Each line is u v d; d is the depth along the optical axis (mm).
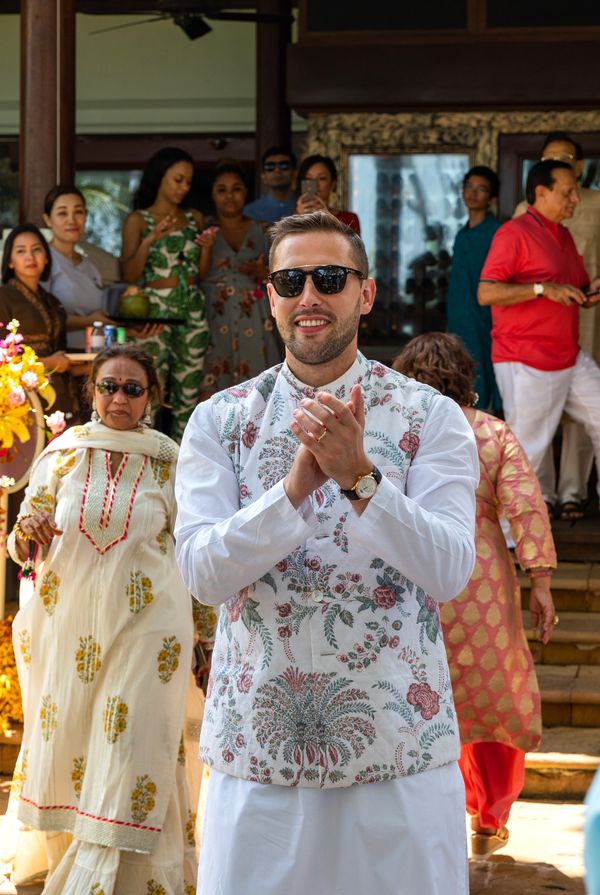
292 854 3471
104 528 5797
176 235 10625
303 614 3504
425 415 3664
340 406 3236
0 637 7859
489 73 13055
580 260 9891
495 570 5957
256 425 3699
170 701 5715
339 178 13578
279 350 11273
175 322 9883
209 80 16297
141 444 5969
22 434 7246
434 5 13102
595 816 1629
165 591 5805
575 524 10359
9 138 16594
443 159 13500
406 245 13656
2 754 7629
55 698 5805
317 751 3473
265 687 3512
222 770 3582
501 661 5895
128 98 16406
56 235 9789
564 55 12945
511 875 6191
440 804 3525
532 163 13414
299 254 3570
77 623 5785
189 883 5832
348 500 3480
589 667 8414
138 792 5570
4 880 6117
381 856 3459
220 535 3404
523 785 6789
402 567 3379
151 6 16094
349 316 3578
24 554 5992
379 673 3484
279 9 14023
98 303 9914
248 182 16516
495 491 6066
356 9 13211
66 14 10367
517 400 9703
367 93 13195
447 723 3574
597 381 9805
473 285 11516
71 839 5969
